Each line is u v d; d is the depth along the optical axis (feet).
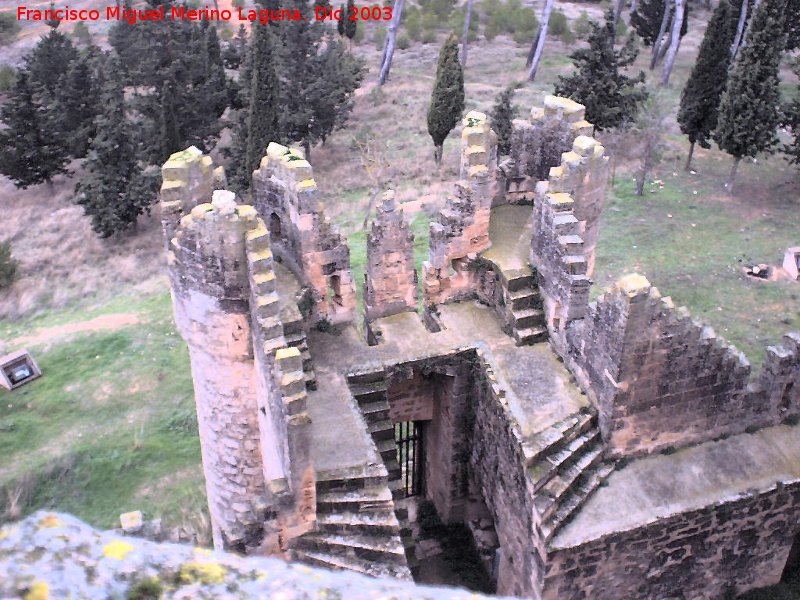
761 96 138.82
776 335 109.70
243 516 61.41
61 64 210.18
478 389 79.15
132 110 196.65
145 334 127.13
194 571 22.72
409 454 98.43
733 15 200.03
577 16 278.67
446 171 169.68
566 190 76.54
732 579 76.48
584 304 75.15
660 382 69.82
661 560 72.02
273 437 62.39
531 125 87.10
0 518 93.71
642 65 224.33
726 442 75.56
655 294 65.36
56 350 124.67
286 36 177.88
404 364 77.41
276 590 22.85
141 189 167.12
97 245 170.19
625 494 70.90
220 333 63.93
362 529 62.64
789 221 139.74
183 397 112.27
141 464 100.94
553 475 68.95
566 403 73.31
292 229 74.64
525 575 73.31
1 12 291.38
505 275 80.38
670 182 156.46
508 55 245.65
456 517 89.35
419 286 122.21
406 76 236.02
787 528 75.05
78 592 20.90
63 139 193.88
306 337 75.72
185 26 196.03
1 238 177.58
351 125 205.46
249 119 155.63
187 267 62.03
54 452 103.04
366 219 147.43
